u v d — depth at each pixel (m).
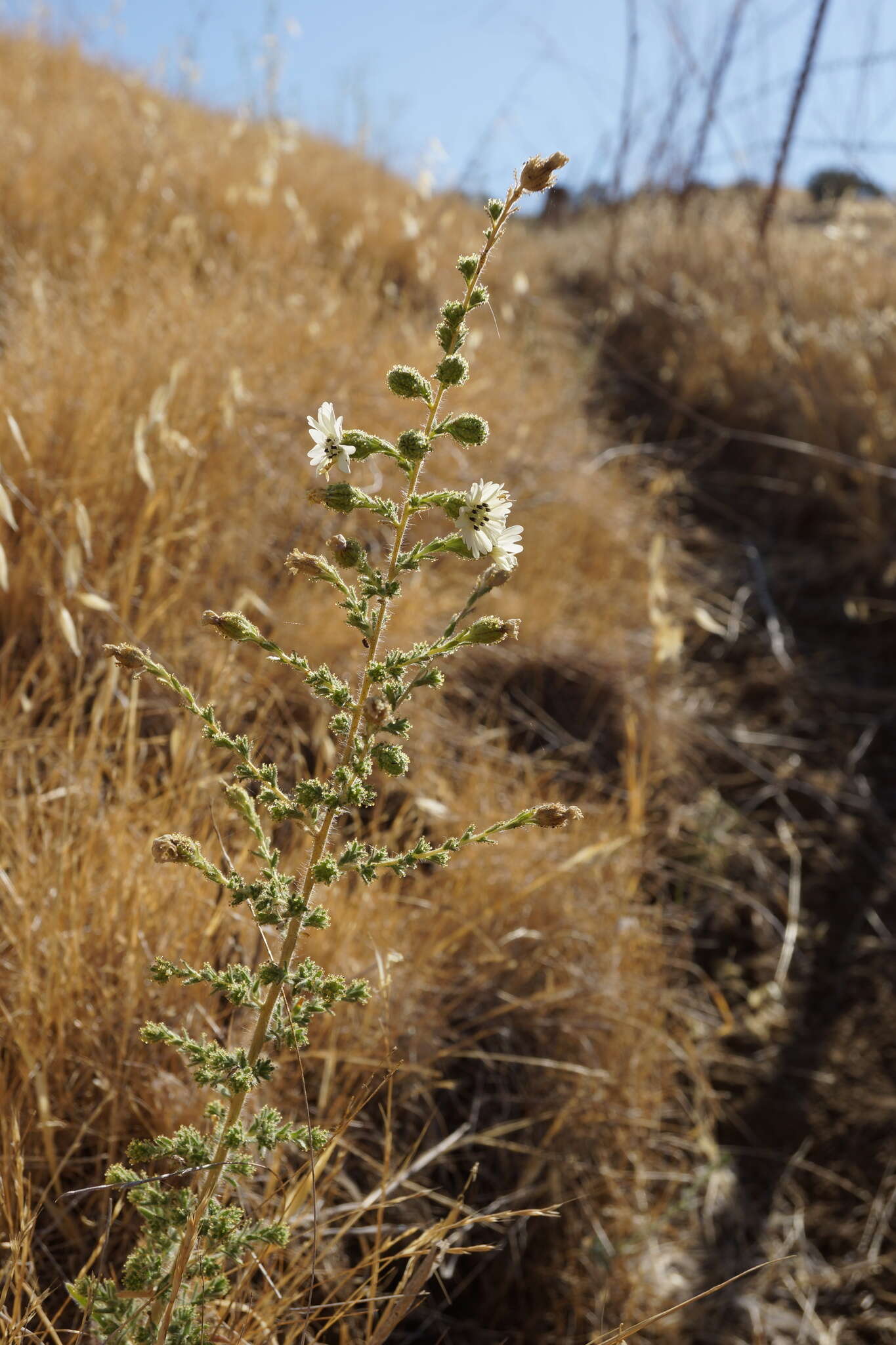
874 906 4.04
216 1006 2.46
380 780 3.39
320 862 1.49
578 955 3.14
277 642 3.52
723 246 9.20
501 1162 2.75
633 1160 2.92
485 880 3.14
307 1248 2.15
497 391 5.68
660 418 7.27
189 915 2.50
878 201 10.84
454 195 9.19
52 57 8.50
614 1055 2.99
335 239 7.16
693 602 5.35
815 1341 2.79
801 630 5.40
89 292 4.62
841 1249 3.02
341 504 1.48
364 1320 2.30
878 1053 3.54
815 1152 3.25
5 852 2.60
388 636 3.70
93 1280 1.58
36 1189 2.08
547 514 5.01
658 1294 2.78
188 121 8.15
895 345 6.73
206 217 6.36
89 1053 2.27
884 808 4.45
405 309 6.31
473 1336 2.55
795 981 3.75
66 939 2.29
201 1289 1.57
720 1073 3.40
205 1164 1.50
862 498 5.93
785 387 6.82
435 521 4.45
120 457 3.55
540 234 11.36
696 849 4.00
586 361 7.40
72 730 2.77
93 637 3.27
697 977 3.68
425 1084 2.69
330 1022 2.57
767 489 6.48
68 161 6.27
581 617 4.66
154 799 2.82
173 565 3.56
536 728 4.16
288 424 4.28
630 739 3.69
